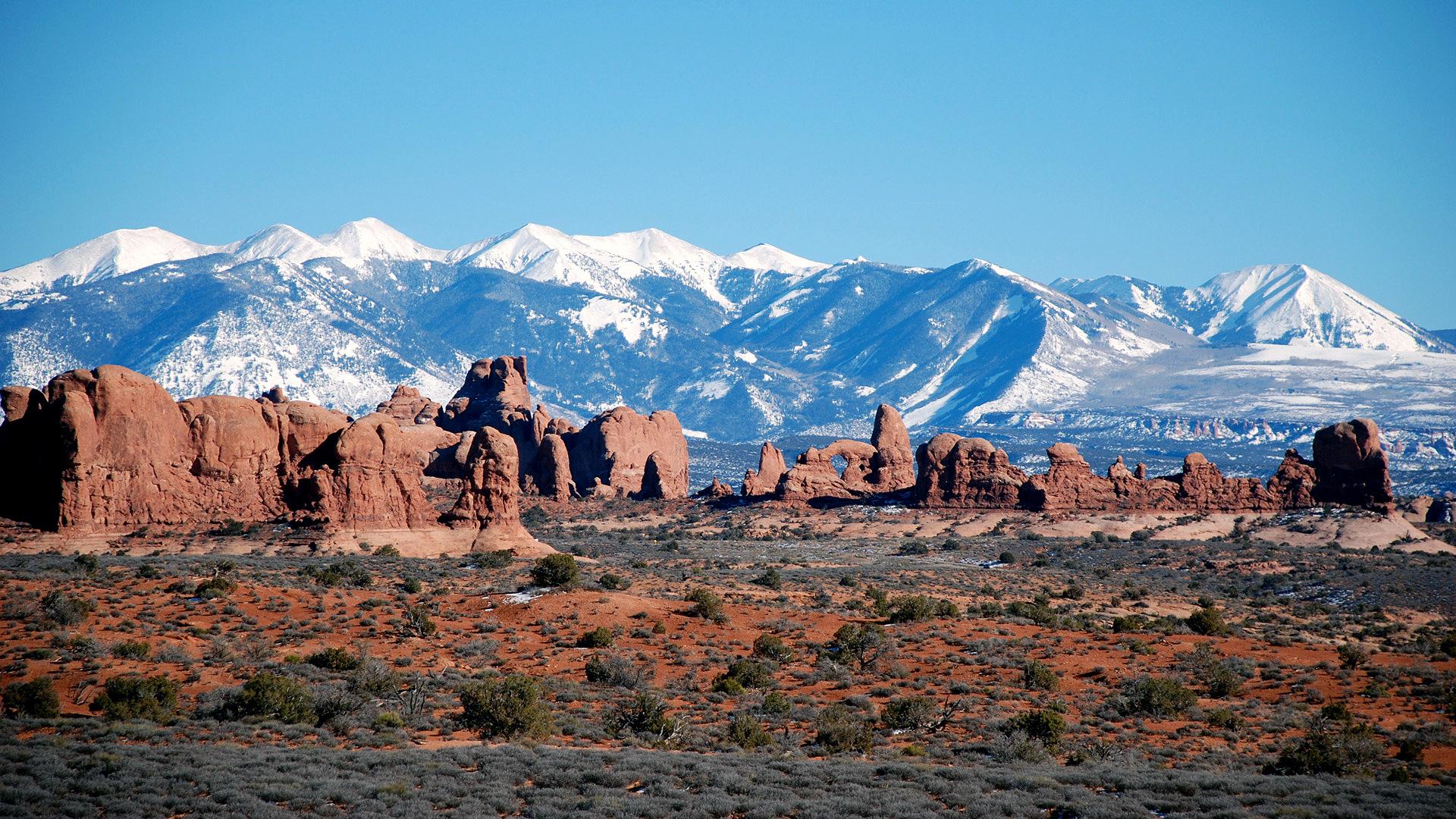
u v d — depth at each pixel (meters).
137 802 166.25
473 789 175.75
